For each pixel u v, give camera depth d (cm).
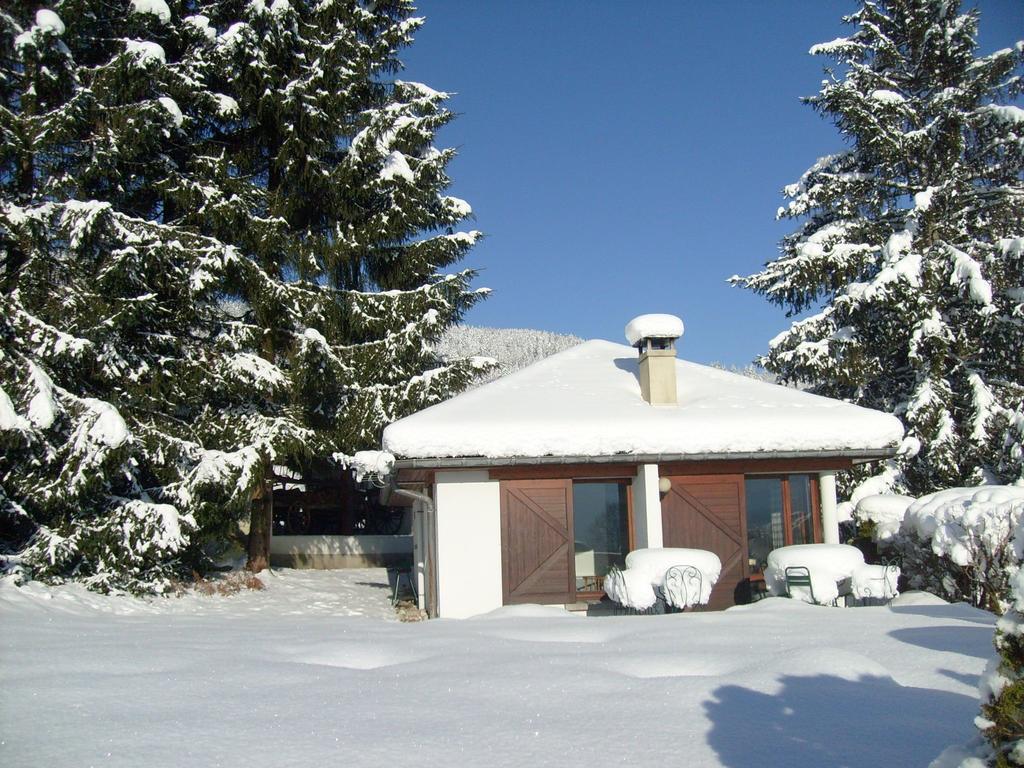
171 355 1778
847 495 2188
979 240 2222
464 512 1361
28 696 558
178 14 1983
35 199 1680
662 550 1227
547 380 1595
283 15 1922
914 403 2075
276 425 1770
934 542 1097
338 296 2102
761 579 1406
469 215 2427
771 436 1363
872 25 2339
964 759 309
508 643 799
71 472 1414
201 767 412
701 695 544
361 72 2095
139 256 1580
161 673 647
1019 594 312
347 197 2059
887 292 2056
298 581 1994
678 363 1719
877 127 2197
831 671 599
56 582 1408
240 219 1845
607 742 451
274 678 627
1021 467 1980
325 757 428
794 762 418
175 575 1694
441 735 465
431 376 2102
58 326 1565
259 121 1984
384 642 821
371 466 1755
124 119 1689
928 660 645
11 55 1670
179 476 1648
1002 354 2166
